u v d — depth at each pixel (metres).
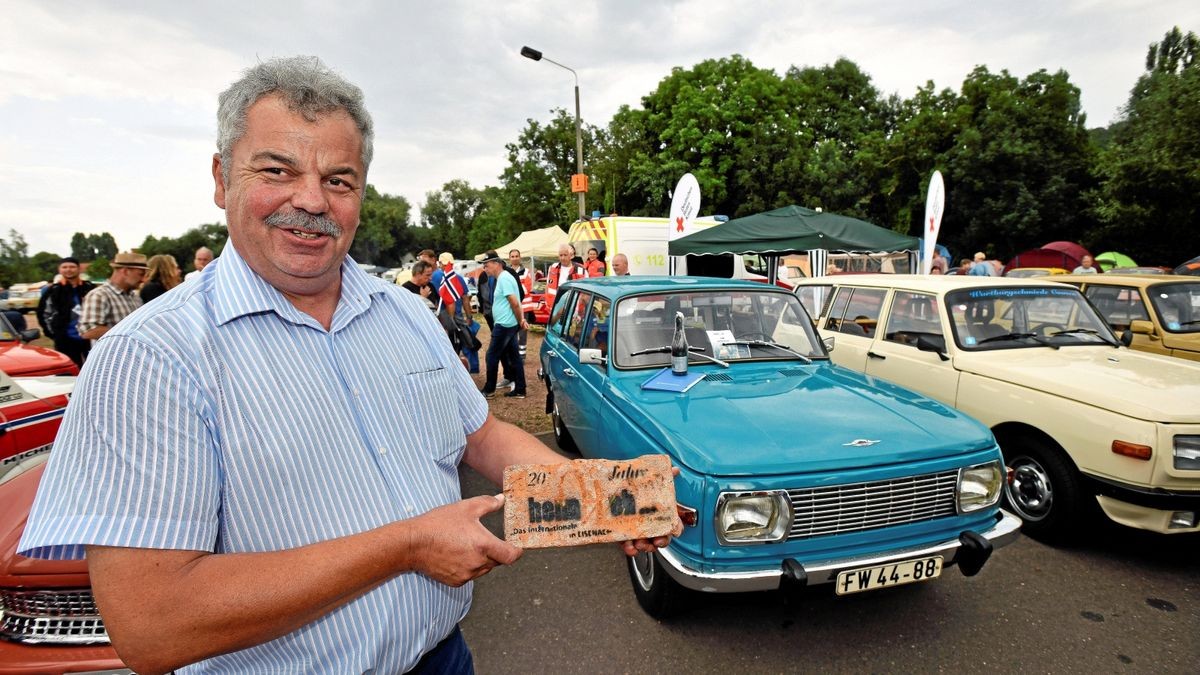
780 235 8.15
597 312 4.09
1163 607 2.96
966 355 4.10
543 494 1.18
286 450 0.98
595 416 3.58
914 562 2.46
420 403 1.25
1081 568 3.32
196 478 0.89
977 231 24.30
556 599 3.14
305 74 1.10
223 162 1.08
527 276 13.43
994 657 2.61
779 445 2.47
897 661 2.59
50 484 0.84
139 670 0.84
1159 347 5.61
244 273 1.06
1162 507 3.05
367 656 1.08
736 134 25.97
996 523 2.71
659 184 25.41
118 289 5.69
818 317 5.64
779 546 2.36
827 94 37.09
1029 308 4.49
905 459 2.49
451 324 8.12
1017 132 23.12
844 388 3.21
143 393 0.86
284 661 1.03
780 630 2.80
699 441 2.51
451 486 1.30
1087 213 23.05
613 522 1.20
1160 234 21.62
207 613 0.83
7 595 1.88
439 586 1.26
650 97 29.83
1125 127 27.77
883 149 26.91
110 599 0.82
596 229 12.65
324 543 0.91
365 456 1.09
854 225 8.39
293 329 1.08
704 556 2.34
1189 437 3.04
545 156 33.72
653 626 2.87
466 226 71.88
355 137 1.15
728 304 3.95
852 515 2.42
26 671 1.84
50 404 3.33
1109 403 3.25
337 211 1.12
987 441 2.68
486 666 2.64
